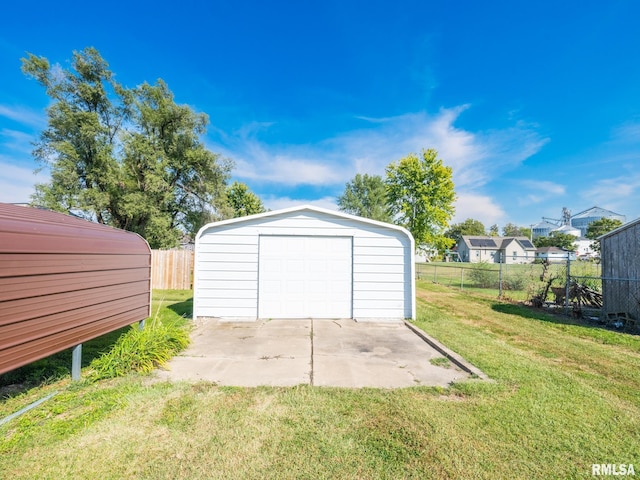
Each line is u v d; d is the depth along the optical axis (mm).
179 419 2830
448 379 3869
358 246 7473
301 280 7395
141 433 2609
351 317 7387
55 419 2809
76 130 17828
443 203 27000
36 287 2928
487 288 14430
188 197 22344
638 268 6859
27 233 2852
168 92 20859
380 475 2158
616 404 3221
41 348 2973
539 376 3916
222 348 5086
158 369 4098
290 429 2695
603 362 4566
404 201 27484
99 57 18422
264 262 7363
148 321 6938
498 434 2645
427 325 6688
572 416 2949
